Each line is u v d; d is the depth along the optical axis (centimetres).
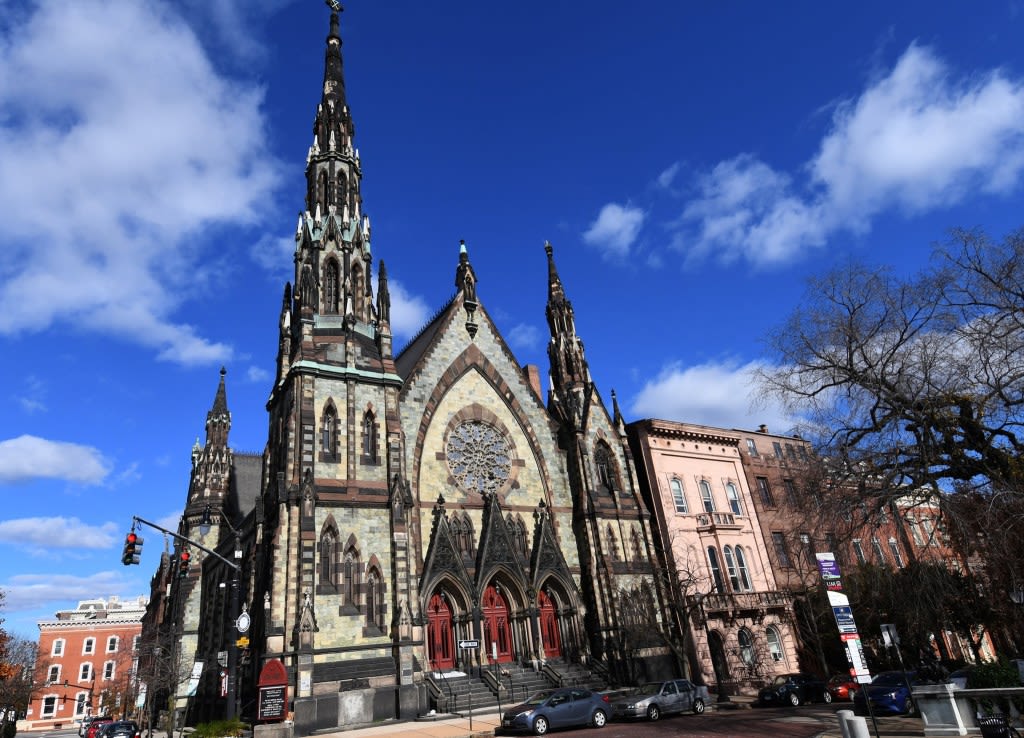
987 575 3684
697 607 4850
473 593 4500
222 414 7875
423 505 4712
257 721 3366
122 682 11888
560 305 6159
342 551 4056
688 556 5466
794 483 3278
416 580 4309
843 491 2905
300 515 3969
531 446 5378
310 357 4512
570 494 5397
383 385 4697
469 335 5481
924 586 3081
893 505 2892
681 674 4681
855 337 2875
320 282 5194
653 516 5594
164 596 7550
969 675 2747
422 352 5225
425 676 4038
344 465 4322
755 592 5459
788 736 2533
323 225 5400
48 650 12862
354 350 4697
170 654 6234
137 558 3094
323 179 5709
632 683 4575
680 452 5972
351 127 6100
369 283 5391
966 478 2855
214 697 5666
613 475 5484
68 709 12600
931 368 2778
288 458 4150
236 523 7169
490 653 4550
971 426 2772
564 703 3170
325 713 3553
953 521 2814
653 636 4825
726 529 5734
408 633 3944
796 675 4022
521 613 4688
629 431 6000
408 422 4847
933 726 2189
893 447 2794
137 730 5931
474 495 4969
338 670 3731
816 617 5162
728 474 6147
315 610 3834
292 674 3597
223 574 6134
